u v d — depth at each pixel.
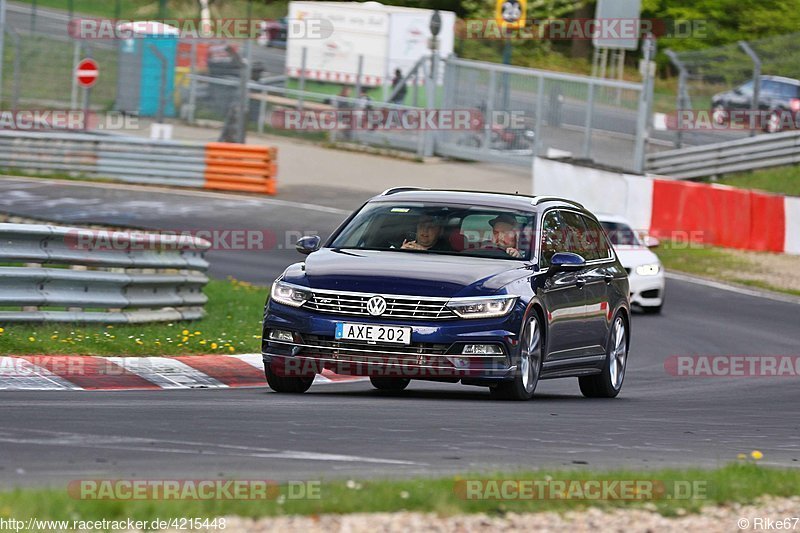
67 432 25.11
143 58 128.00
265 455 23.45
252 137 130.88
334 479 20.95
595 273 39.94
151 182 107.12
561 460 24.89
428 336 32.81
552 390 44.09
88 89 114.81
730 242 90.56
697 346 59.09
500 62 169.88
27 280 41.44
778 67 107.75
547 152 112.44
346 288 33.44
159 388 36.34
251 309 55.97
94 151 108.25
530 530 18.28
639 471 23.02
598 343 40.16
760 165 105.75
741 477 22.84
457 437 27.09
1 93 127.31
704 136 107.31
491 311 33.31
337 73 133.25
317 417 29.20
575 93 109.56
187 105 130.62
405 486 19.89
